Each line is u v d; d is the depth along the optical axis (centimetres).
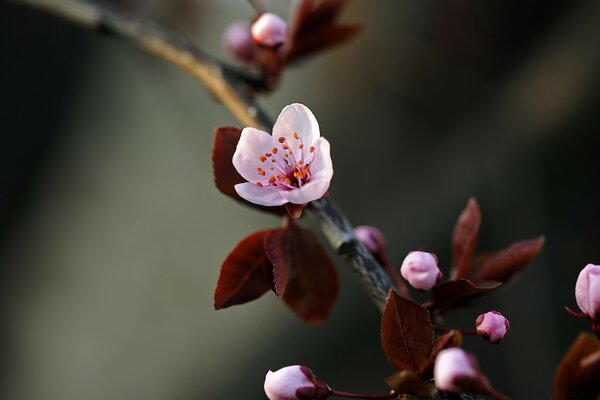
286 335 73
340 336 72
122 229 80
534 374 71
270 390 47
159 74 83
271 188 47
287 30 54
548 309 72
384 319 46
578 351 45
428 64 78
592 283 46
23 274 80
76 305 78
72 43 86
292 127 48
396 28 79
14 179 83
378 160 77
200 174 80
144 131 83
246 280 48
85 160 83
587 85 73
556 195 74
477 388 44
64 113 85
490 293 49
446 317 73
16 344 78
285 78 80
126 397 74
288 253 49
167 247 78
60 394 76
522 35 78
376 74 79
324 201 49
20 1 57
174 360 75
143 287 77
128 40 56
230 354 74
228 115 81
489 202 74
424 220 74
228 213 78
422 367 46
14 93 85
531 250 49
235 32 59
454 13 78
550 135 75
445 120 78
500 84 78
